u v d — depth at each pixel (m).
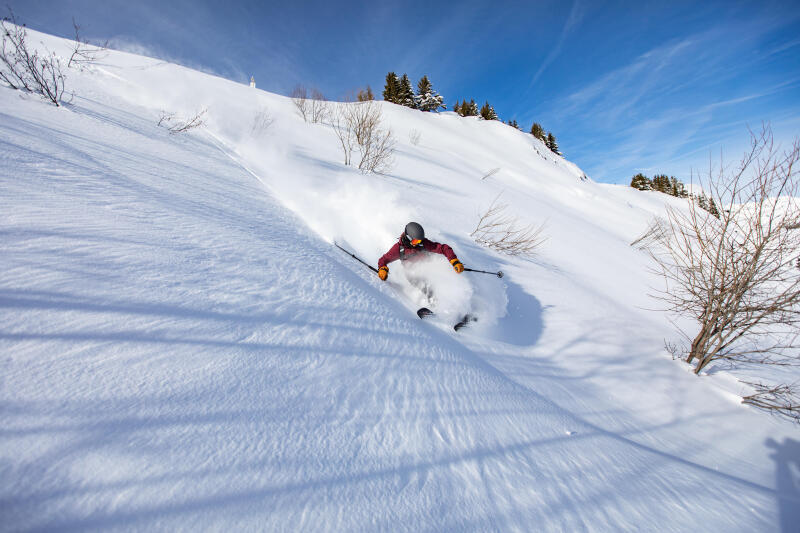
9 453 0.79
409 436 1.42
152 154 3.95
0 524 0.67
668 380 3.47
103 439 0.90
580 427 2.13
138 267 1.68
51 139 2.95
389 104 28.78
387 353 1.92
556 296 4.95
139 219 2.16
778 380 3.76
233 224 2.80
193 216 2.58
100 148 3.33
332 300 2.22
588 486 1.54
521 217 9.42
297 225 3.89
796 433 2.93
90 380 1.05
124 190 2.52
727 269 3.45
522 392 2.30
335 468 1.13
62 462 0.82
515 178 19.92
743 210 3.30
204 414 1.11
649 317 5.29
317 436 1.22
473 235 6.68
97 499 0.78
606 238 10.56
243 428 1.12
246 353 1.44
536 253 6.89
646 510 1.52
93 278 1.47
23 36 4.91
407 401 1.62
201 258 2.02
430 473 1.27
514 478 1.42
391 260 3.89
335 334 1.86
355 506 1.03
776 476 2.32
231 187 4.11
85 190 2.26
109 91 6.80
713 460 2.38
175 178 3.44
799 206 2.97
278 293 2.01
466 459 1.42
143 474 0.86
